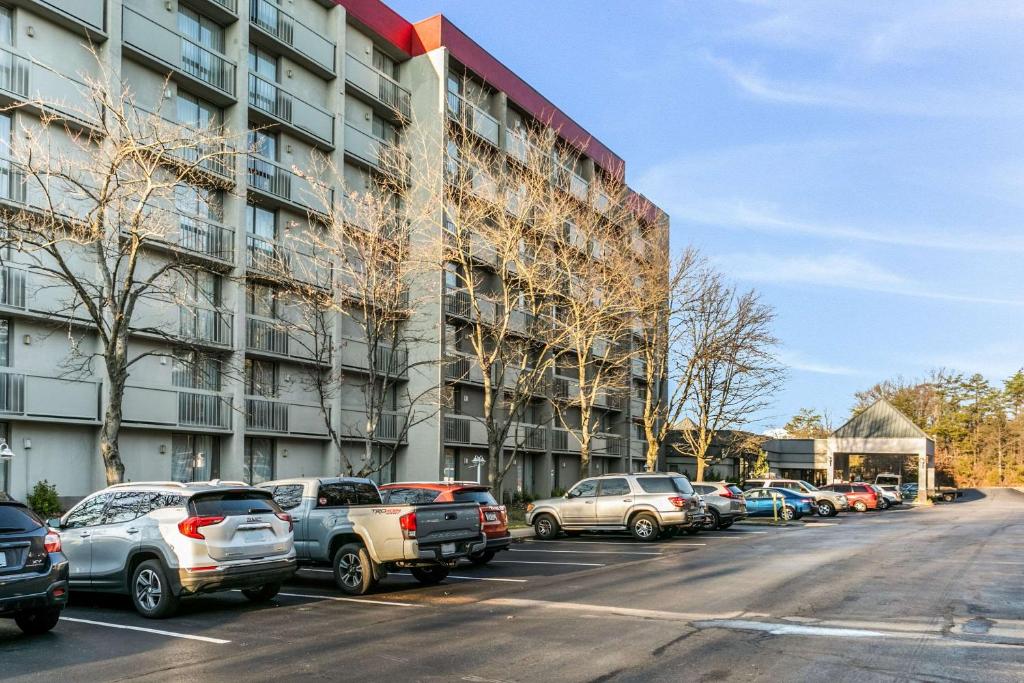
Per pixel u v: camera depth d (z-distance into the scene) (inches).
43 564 363.6
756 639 356.5
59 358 796.6
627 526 919.0
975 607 442.3
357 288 935.0
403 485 638.5
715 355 1525.6
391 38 1246.3
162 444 892.0
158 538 422.9
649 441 1510.8
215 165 931.3
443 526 521.7
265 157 1010.1
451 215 1035.3
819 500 1555.1
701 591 503.5
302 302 960.9
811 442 2664.9
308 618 420.5
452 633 374.6
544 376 1437.0
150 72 894.4
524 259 1120.2
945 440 4192.9
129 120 761.0
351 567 514.6
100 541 444.1
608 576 584.4
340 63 1141.1
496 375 1327.5
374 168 1132.5
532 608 444.8
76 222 676.7
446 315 1254.3
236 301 956.6
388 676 294.7
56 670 307.1
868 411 2325.3
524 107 1512.1
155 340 884.6
